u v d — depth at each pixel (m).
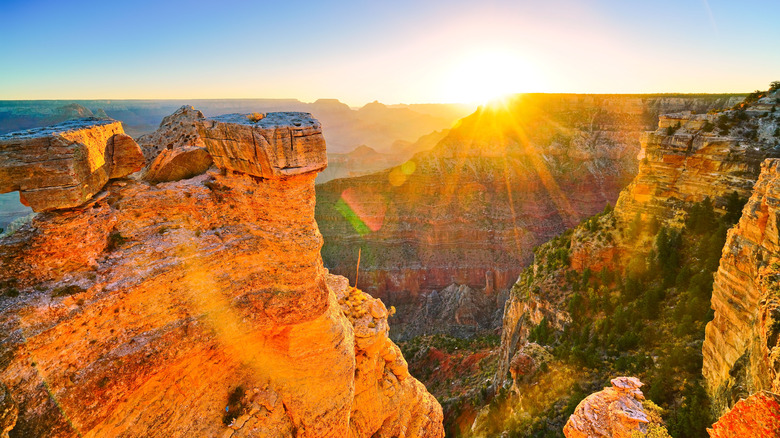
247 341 14.30
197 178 13.57
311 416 14.86
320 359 15.20
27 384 8.76
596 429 17.02
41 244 9.36
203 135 13.73
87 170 9.97
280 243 13.57
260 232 13.59
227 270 13.22
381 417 20.48
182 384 12.64
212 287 12.77
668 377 27.25
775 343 15.43
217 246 12.95
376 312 20.67
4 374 8.38
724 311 23.11
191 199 12.68
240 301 13.49
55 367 9.33
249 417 13.86
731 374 19.86
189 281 12.20
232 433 13.32
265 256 13.78
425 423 23.84
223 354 13.67
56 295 9.45
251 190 13.25
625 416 16.72
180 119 18.08
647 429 16.23
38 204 9.17
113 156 11.45
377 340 19.78
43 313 9.11
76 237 9.88
